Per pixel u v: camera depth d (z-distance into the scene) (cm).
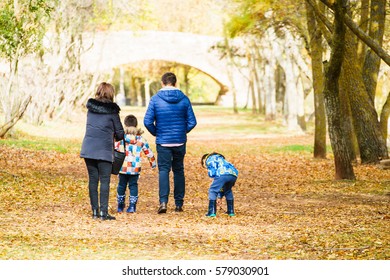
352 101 2091
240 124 5281
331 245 825
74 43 3759
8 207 1160
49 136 3127
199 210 1197
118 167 1075
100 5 4197
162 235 903
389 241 848
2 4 2034
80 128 3862
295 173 2003
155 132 1159
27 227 946
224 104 8794
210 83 10369
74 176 1752
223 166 1097
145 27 7356
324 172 1998
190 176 1908
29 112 3522
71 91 4178
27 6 2114
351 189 1538
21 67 3212
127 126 1145
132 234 909
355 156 2170
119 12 4484
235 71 8525
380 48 1394
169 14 7481
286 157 2591
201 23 7538
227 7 3047
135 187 1146
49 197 1323
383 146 2092
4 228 930
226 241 858
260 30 2956
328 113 1709
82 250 789
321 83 2425
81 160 2209
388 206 1244
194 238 884
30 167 1875
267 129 4688
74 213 1115
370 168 1984
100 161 1044
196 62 7888
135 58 7294
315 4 1631
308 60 4275
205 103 9756
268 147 3175
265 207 1249
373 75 2177
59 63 3709
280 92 5922
